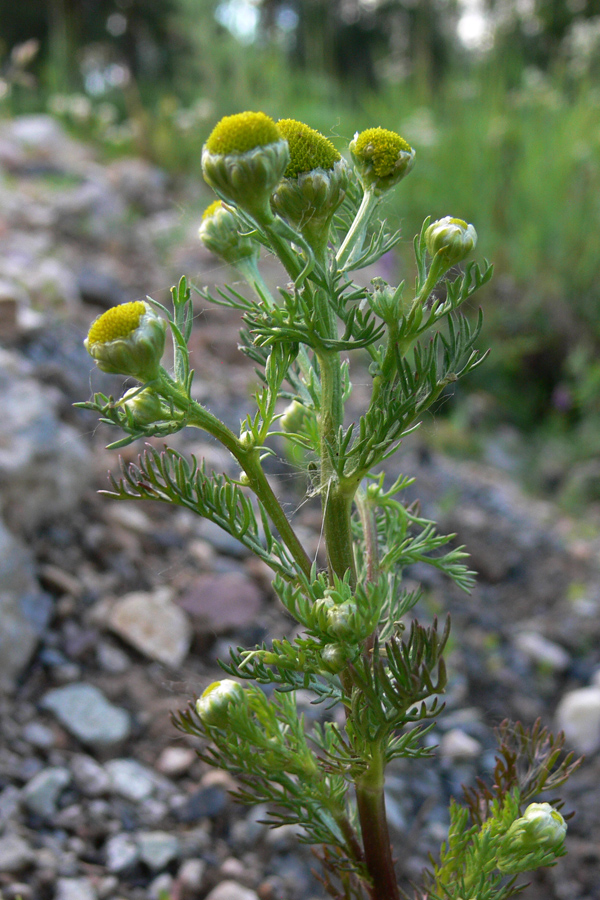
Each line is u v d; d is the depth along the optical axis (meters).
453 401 0.84
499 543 0.59
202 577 0.44
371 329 0.21
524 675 0.47
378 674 0.21
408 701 0.21
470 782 0.39
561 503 0.72
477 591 0.54
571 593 0.55
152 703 0.36
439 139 1.02
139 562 0.43
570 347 0.89
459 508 0.62
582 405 0.82
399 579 0.24
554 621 0.52
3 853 0.28
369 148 0.21
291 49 1.69
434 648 0.20
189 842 0.31
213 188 0.20
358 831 0.24
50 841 0.30
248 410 0.62
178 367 0.21
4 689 0.35
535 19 1.47
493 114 1.03
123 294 0.74
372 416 0.21
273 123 0.20
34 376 0.51
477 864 0.22
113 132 1.28
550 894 0.34
